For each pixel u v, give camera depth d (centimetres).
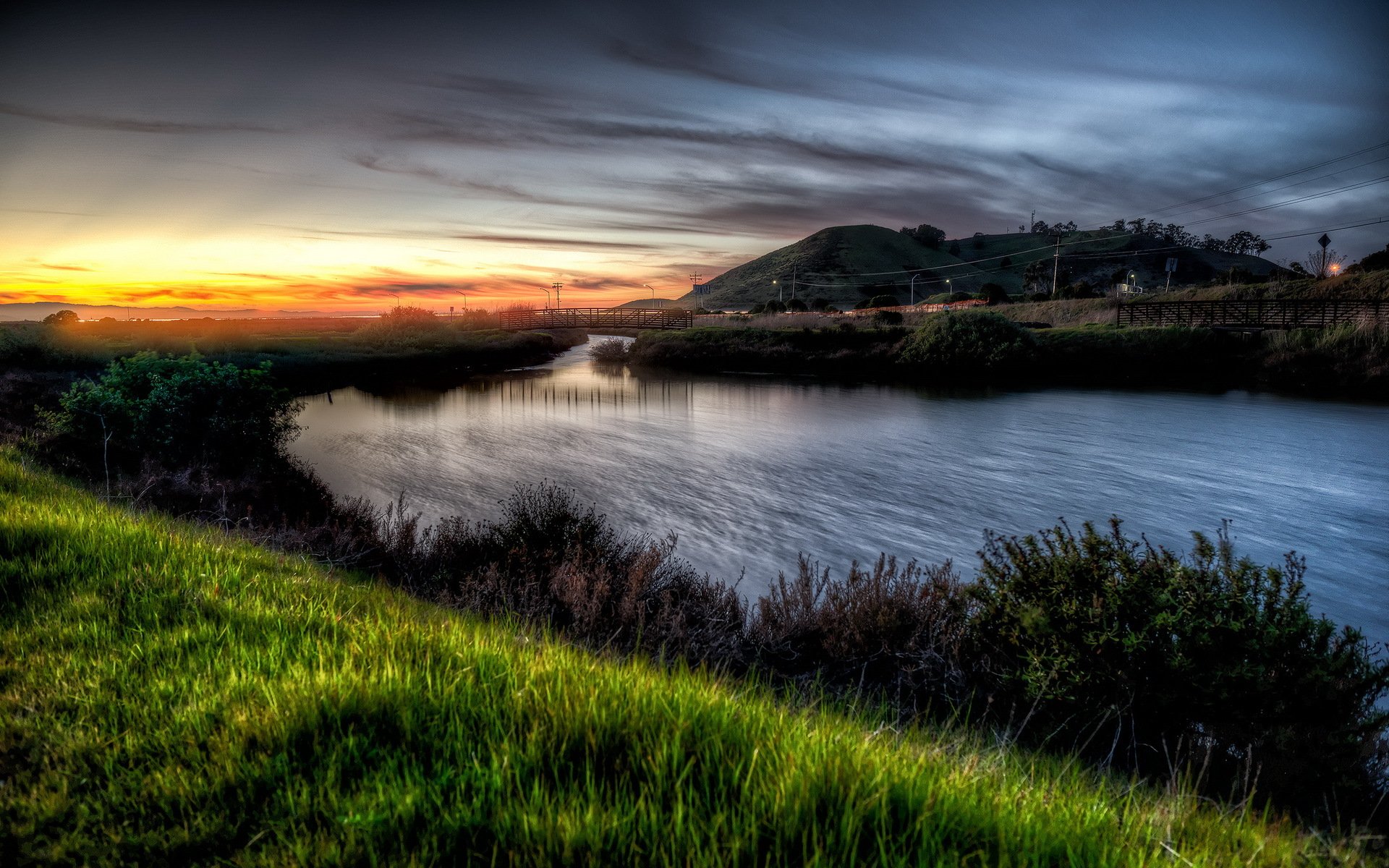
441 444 2177
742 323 7044
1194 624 420
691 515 1388
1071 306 6012
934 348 4297
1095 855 187
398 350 5388
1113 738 434
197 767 216
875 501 1497
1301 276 5959
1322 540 1196
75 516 573
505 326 8525
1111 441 2116
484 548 897
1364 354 3234
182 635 331
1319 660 407
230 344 4353
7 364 2531
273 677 274
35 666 297
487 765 212
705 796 198
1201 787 377
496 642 351
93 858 185
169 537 557
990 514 1387
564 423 2634
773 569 1070
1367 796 366
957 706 499
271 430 1499
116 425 1315
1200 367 3722
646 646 600
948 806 195
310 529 991
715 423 2614
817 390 3697
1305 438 2092
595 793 192
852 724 297
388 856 178
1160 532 1259
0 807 204
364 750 226
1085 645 448
